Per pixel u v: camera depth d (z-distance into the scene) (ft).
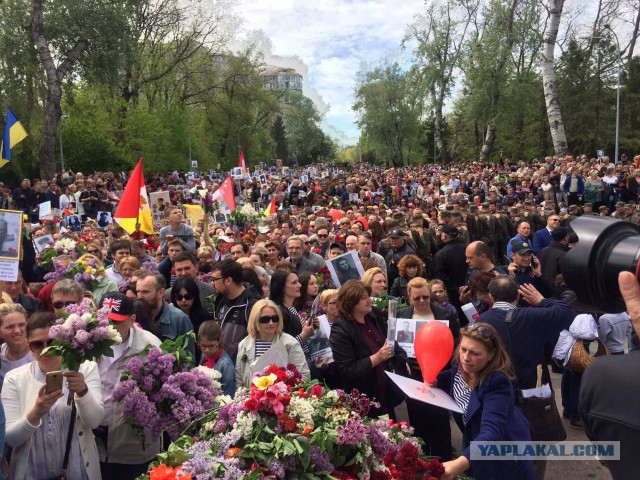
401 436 10.18
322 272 24.23
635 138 142.10
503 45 129.29
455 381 11.61
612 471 4.91
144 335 13.42
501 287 13.37
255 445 8.79
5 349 13.19
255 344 14.29
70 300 16.40
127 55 90.53
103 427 12.68
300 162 347.15
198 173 138.21
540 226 44.16
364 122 209.97
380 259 26.11
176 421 11.46
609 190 67.26
